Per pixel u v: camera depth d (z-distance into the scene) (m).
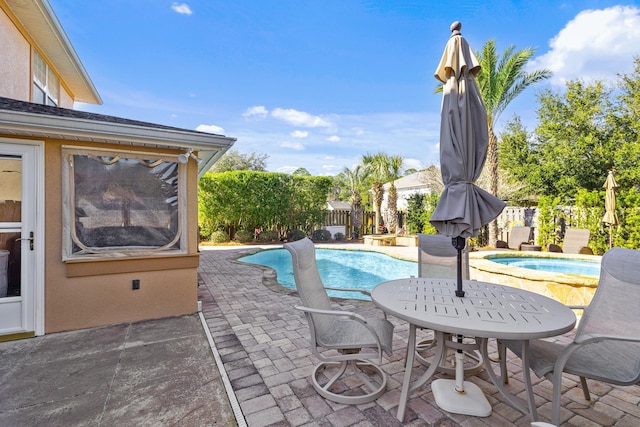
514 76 11.95
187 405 2.52
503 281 5.88
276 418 2.36
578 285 4.91
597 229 10.34
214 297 5.69
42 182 3.90
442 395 2.57
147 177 4.45
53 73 8.31
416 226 17.02
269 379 2.90
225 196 14.57
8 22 5.80
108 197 4.23
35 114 3.48
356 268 10.87
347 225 19.00
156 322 4.36
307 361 3.25
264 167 29.44
